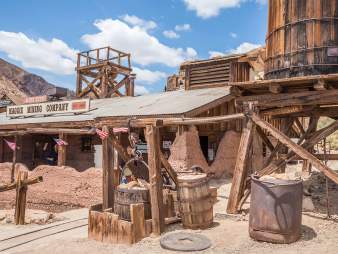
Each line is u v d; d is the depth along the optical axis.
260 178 6.45
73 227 9.40
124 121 7.60
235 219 7.71
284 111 9.13
